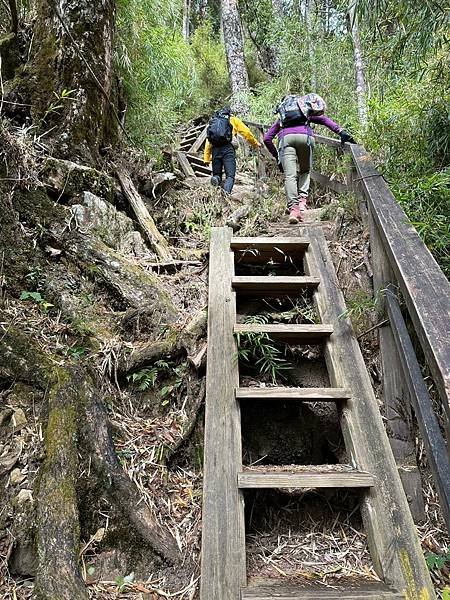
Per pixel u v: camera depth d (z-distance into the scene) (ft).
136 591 5.38
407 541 5.30
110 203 11.25
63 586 4.95
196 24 56.34
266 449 7.13
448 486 4.26
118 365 7.81
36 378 6.77
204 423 6.90
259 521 6.15
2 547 5.35
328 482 5.70
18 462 6.04
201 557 5.13
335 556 5.65
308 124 13.83
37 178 9.93
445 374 3.99
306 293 8.98
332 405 7.57
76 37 11.99
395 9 8.72
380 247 7.98
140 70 15.88
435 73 10.54
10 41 12.04
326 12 29.84
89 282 9.22
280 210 14.87
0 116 9.58
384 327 7.60
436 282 5.20
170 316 8.75
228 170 17.79
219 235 10.06
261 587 4.93
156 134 18.24
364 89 21.66
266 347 7.72
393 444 6.84
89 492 5.91
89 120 12.01
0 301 8.07
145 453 6.86
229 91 40.98
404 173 10.39
